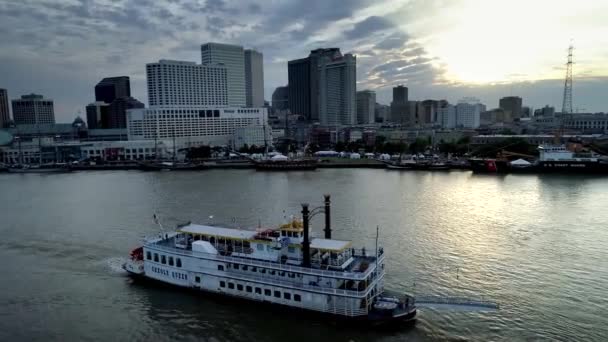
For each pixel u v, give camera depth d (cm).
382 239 8906
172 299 6400
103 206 13562
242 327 5509
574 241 8644
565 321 5438
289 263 6031
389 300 5756
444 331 5275
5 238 9775
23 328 5650
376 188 15975
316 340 5147
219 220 10900
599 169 19325
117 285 6981
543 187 15575
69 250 8781
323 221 10500
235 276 6188
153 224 10756
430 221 10406
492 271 7088
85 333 5497
